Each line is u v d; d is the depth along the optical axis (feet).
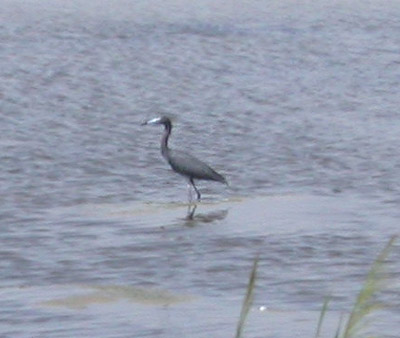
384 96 136.05
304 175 92.22
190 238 73.00
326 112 123.95
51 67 154.71
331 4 242.99
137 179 90.48
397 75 153.48
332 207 81.56
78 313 58.23
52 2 241.76
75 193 85.40
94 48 174.50
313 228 75.56
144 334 55.21
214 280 64.13
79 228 75.56
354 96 135.64
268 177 91.45
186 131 111.96
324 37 191.01
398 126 115.55
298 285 63.00
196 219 78.02
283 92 137.80
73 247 71.05
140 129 112.27
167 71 153.48
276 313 58.29
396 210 80.74
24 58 162.91
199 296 61.26
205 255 69.26
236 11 228.63
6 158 96.99
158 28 200.34
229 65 160.04
